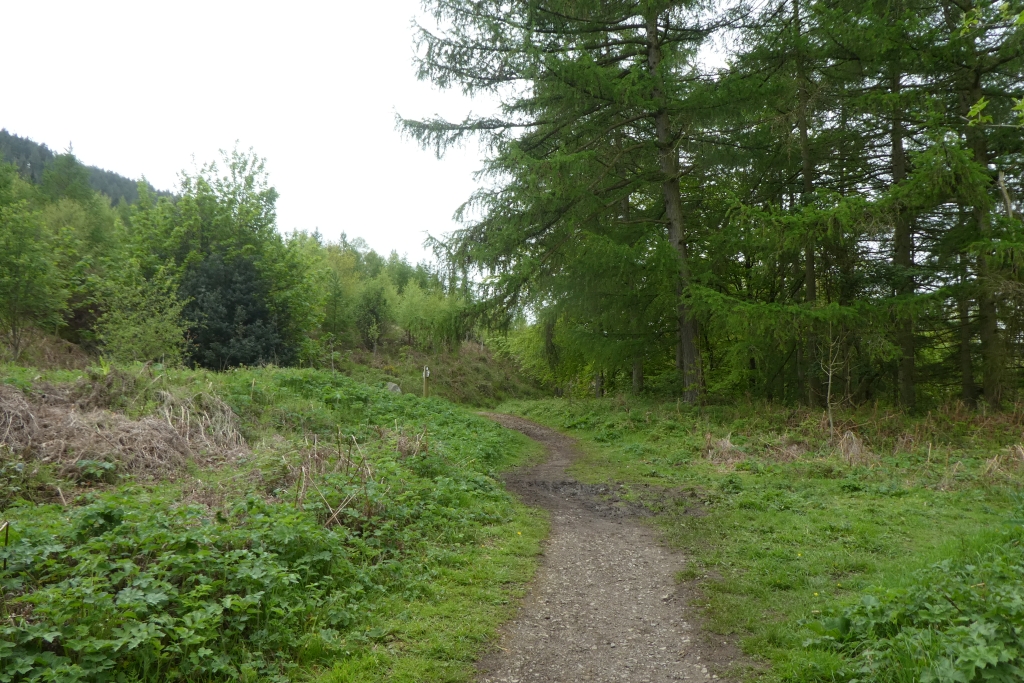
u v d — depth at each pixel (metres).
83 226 27.62
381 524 6.73
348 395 14.06
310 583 5.18
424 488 8.24
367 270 51.97
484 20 14.91
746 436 14.12
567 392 32.53
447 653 4.59
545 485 10.84
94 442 7.79
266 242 23.33
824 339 15.01
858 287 16.30
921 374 18.95
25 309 18.58
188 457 8.33
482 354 39.66
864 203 13.55
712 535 7.75
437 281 17.02
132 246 21.80
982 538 6.45
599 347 18.33
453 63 15.84
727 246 16.48
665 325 18.98
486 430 15.48
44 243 19.59
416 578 5.89
